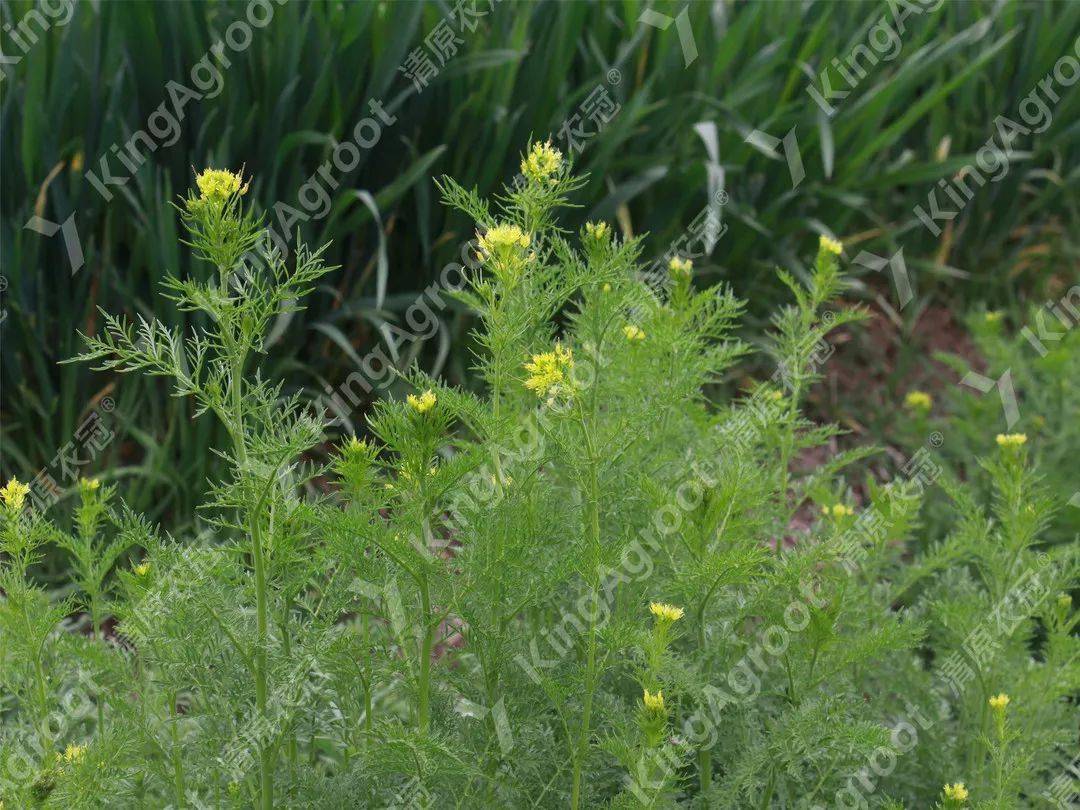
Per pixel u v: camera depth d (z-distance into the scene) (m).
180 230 3.20
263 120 3.21
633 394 1.81
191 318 3.01
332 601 1.63
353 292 3.34
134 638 1.65
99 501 1.82
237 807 1.56
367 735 1.62
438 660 1.76
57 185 3.00
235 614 1.54
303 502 1.51
